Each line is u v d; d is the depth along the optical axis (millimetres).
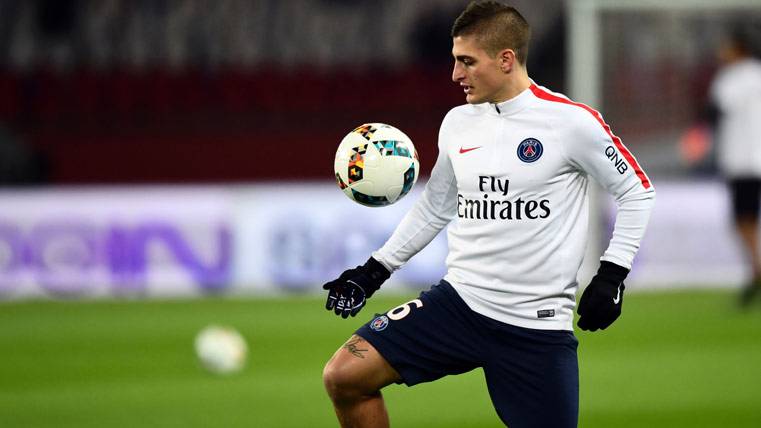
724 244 51750
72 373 31734
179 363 33094
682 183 51812
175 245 50875
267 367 32094
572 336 15633
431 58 73312
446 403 27156
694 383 29156
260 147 65438
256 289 50688
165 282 50750
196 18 74188
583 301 15156
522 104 15188
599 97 53156
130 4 74188
